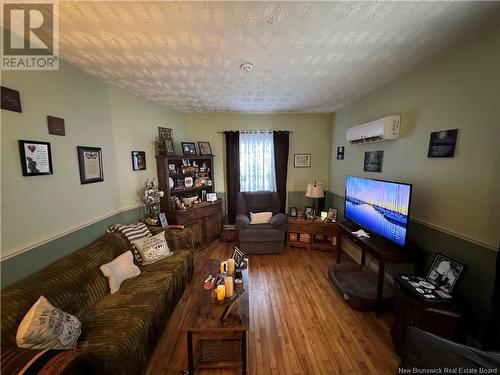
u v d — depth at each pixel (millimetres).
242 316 1572
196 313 1608
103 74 2297
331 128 4320
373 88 2764
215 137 4414
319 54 1837
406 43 1666
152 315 1712
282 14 1311
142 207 3203
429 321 1525
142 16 1319
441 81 1877
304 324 2061
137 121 3102
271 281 2807
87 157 2260
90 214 2307
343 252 3672
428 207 2039
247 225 3648
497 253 1361
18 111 1567
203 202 4043
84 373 1105
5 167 1481
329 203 4422
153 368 1635
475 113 1600
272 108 3873
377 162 2795
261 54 1838
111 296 1866
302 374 1578
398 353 1727
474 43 1590
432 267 1852
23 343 1192
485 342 1403
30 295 1406
